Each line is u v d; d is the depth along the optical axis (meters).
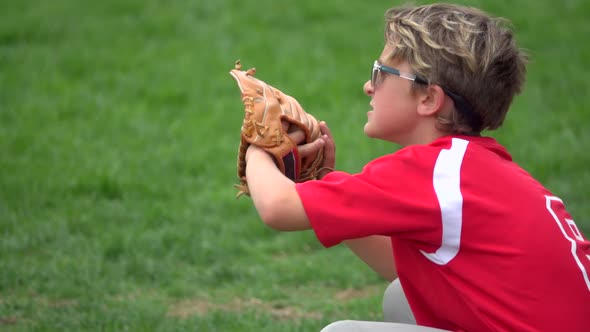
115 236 17.42
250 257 17.05
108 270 15.78
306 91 28.69
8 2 39.62
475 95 7.36
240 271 16.03
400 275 7.71
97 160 22.56
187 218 18.86
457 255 7.09
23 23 36.03
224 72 30.94
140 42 34.28
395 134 7.71
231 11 37.81
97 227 18.03
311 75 30.33
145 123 26.12
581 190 20.19
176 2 39.19
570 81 29.11
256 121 7.66
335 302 14.48
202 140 24.83
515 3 37.41
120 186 20.55
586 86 28.67
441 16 7.52
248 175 7.54
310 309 14.19
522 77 7.79
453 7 7.71
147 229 18.17
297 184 7.23
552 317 6.89
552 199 7.40
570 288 6.97
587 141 23.86
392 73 7.53
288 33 35.12
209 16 37.38
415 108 7.51
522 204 7.05
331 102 28.06
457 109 7.40
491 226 6.96
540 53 31.97
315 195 7.04
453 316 7.34
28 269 15.27
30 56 32.47
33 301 13.76
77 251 16.62
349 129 25.45
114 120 26.34
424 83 7.38
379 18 36.72
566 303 6.93
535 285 6.91
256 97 7.79
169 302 14.55
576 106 26.80
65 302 14.07
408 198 6.96
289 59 31.98
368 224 7.00
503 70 7.47
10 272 15.01
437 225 7.00
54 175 21.02
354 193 7.00
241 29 35.59
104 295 14.46
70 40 34.50
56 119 26.22
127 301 14.20
